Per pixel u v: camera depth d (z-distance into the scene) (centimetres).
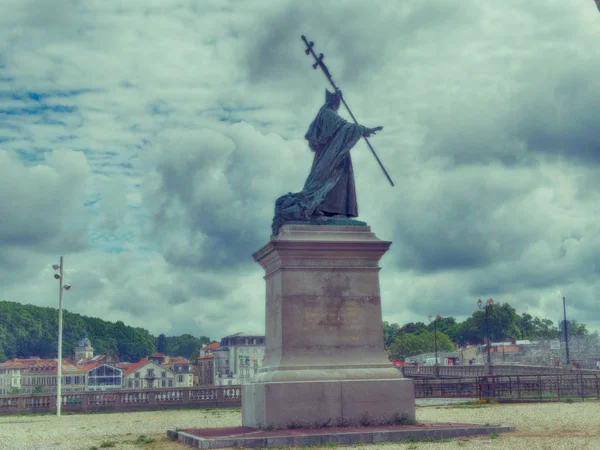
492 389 6328
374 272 2838
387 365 2761
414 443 2389
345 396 2656
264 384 2628
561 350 10831
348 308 2786
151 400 6038
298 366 2691
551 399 5734
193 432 2789
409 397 2711
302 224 2870
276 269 2819
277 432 2505
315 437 2405
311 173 3059
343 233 2859
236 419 4322
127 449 2584
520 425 3100
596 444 2264
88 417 5184
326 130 3083
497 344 15612
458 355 15238
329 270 2797
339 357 2744
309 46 3212
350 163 3061
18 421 4825
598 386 5944
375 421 2662
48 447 2786
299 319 2741
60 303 6034
